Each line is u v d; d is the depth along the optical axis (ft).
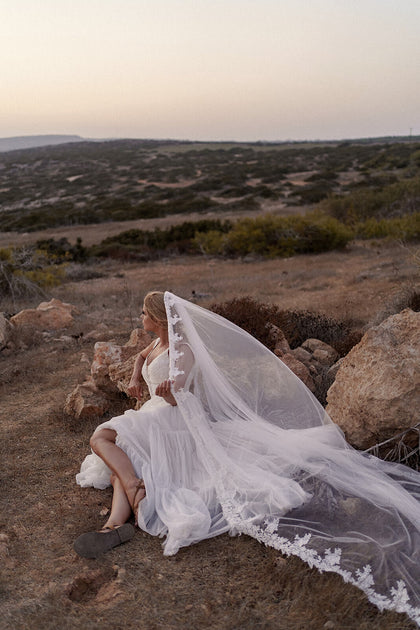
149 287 47.96
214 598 9.38
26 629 8.77
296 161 287.48
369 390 12.80
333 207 103.96
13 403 20.11
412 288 26.63
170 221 130.00
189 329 12.85
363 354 13.52
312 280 46.34
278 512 11.03
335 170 231.09
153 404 13.16
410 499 11.18
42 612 9.11
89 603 9.45
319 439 12.74
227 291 43.27
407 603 8.79
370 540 10.02
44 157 435.53
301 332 24.56
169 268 65.00
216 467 12.06
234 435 12.70
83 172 311.88
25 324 29.63
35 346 28.04
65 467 14.60
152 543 11.05
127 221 142.31
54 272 54.54
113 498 12.01
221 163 307.37
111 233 116.37
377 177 180.75
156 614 9.04
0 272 44.65
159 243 84.99
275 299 38.17
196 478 12.26
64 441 16.22
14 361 25.61
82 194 229.45
